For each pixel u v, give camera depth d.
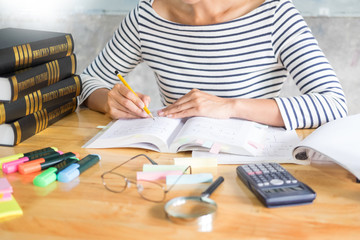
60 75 1.31
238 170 0.93
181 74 1.55
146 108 1.25
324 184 0.90
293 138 1.16
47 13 2.54
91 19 2.50
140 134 1.11
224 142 1.06
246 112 1.22
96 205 0.82
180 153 1.09
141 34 1.57
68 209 0.81
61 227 0.75
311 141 0.97
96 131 1.26
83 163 0.99
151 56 1.59
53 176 0.92
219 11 1.47
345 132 0.99
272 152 1.06
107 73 1.65
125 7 2.47
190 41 1.51
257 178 0.87
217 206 0.79
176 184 0.90
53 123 1.33
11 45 1.14
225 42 1.47
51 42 1.27
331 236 0.71
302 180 0.92
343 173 0.95
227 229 0.73
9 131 1.14
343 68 2.30
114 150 1.12
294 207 0.80
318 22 2.27
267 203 0.79
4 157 1.03
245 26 1.46
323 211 0.79
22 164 0.97
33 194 0.87
